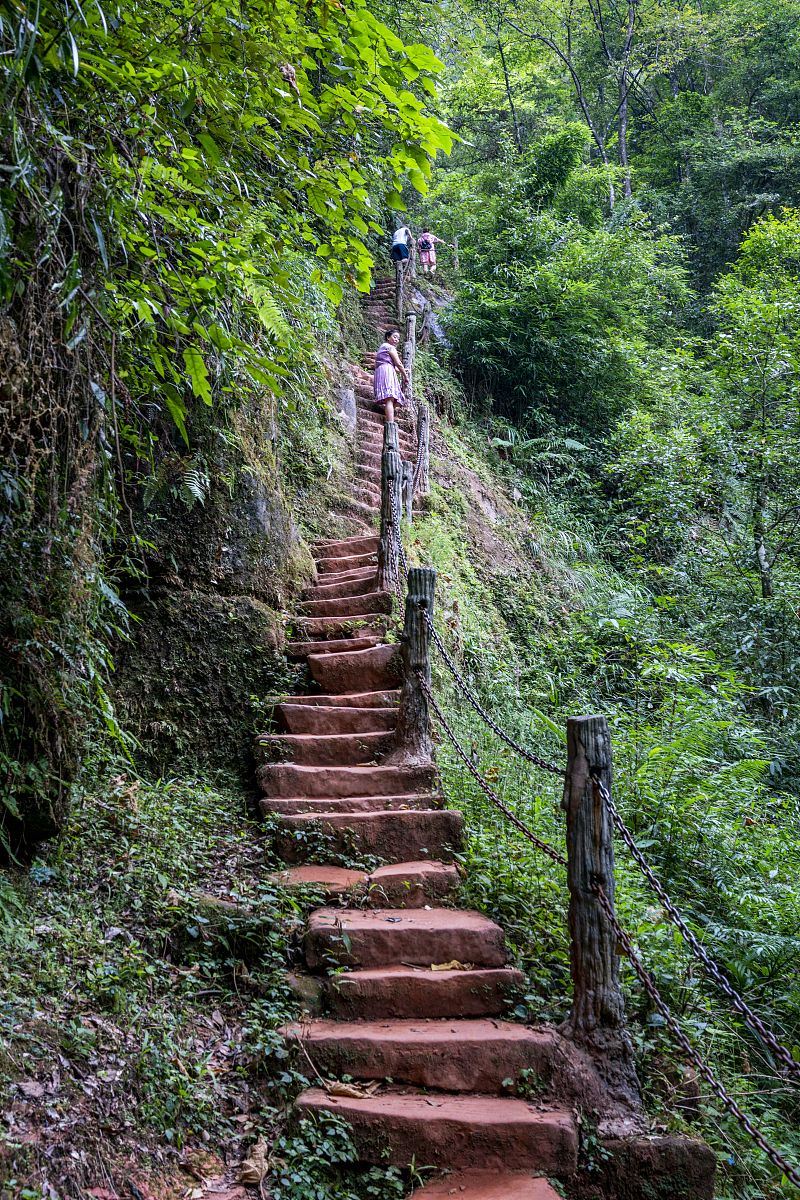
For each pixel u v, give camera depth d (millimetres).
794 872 6160
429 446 11305
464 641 8172
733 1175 3355
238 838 4770
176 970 3637
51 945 3254
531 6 22500
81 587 3664
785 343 10836
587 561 12578
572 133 16125
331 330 9500
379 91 3207
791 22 25828
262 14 3094
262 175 3854
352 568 7535
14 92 2582
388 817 4820
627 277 16172
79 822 4074
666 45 24344
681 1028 3869
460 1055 3350
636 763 6512
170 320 3590
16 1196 2305
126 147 3201
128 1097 2885
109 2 2748
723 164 23500
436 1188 2961
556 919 4324
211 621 5770
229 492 6074
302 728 5641
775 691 9547
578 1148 3082
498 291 14516
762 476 10820
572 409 14781
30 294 3047
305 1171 2975
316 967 3924
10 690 3170
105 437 3621
